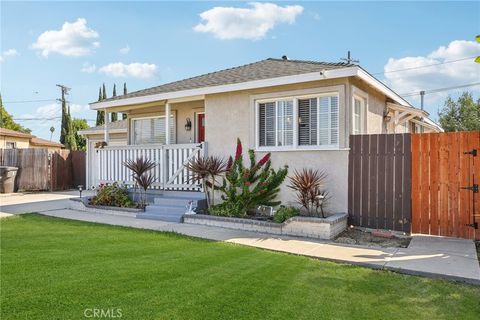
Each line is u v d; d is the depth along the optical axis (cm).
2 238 718
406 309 411
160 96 1194
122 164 1274
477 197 761
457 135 778
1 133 2616
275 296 433
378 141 853
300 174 915
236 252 645
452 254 648
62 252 604
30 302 385
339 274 536
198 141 1341
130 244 684
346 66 883
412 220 817
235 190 991
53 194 1673
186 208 1009
